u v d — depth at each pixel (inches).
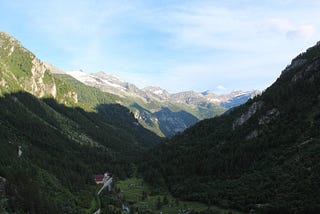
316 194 7751.0
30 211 7042.3
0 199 6845.5
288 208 7726.4
